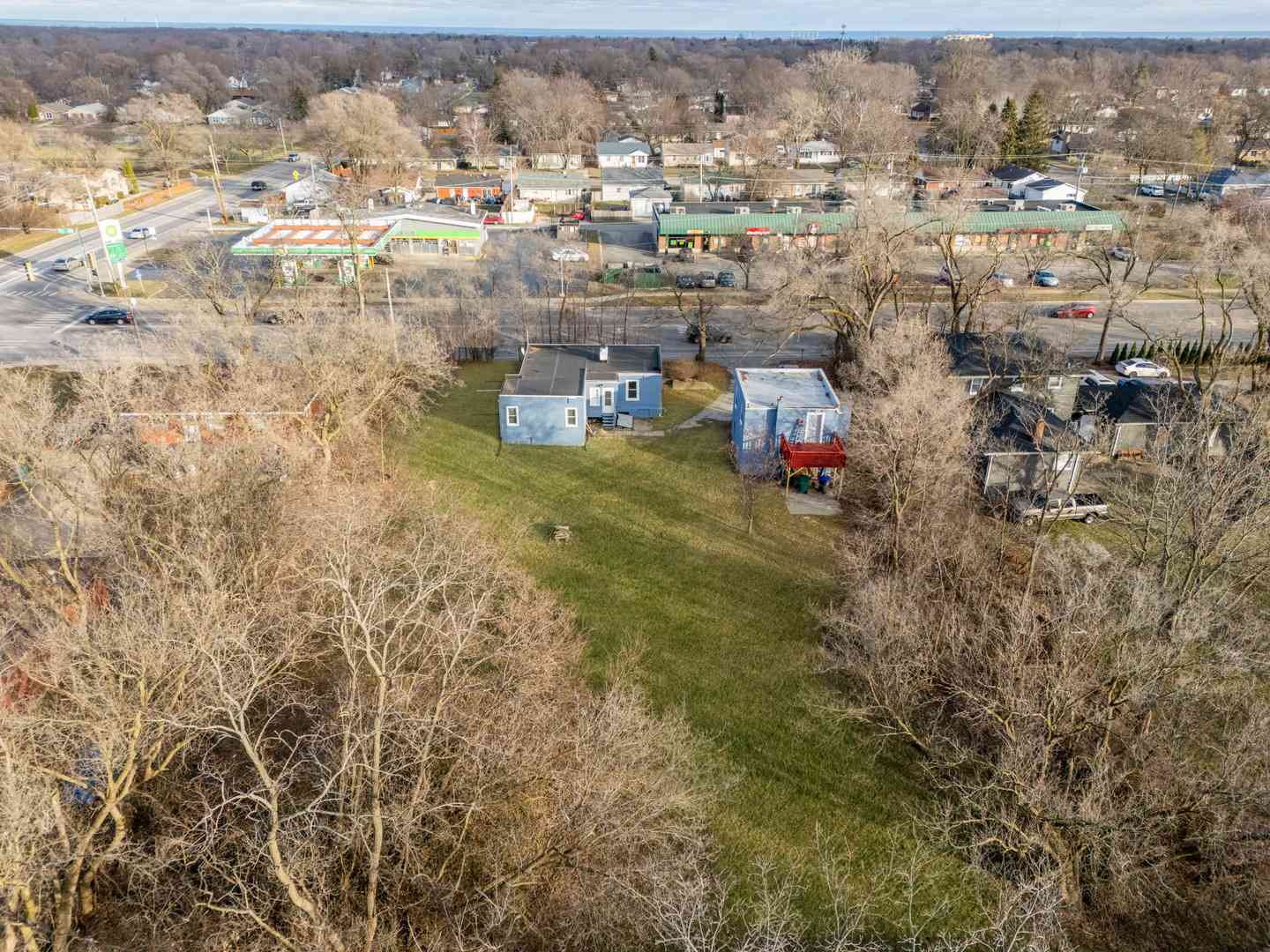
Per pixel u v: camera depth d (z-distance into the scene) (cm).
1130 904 2123
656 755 2333
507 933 1855
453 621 2086
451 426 4734
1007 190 10362
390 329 4284
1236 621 2517
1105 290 6975
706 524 3844
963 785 2336
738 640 3117
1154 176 11350
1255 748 2006
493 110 16725
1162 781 2139
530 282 7375
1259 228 6562
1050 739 2180
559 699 2458
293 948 1672
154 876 1827
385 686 1841
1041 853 2138
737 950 1780
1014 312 6297
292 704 2291
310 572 2556
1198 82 17338
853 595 3066
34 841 1652
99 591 2700
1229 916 2125
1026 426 3950
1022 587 3114
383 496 3647
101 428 3344
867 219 5150
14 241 8338
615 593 3353
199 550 2439
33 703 2002
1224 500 2369
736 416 4491
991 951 1941
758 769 2573
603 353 4941
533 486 4138
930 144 14212
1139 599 2109
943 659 2688
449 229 8056
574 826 1944
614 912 1922
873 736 2591
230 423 3634
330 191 8581
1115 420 4372
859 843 2341
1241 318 6688
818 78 17150
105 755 1759
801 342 6234
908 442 3266
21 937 1577
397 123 11906
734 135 14062
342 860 1922
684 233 8344
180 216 9525
